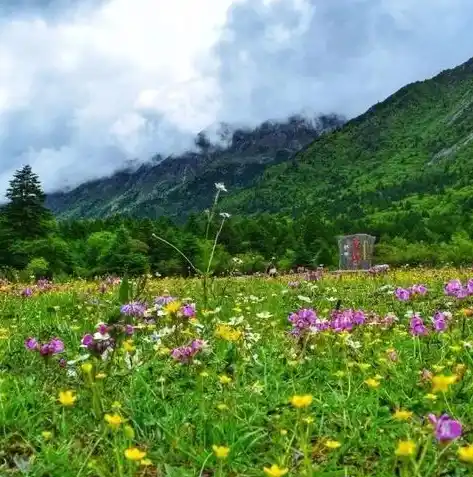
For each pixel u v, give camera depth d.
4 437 4.67
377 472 4.04
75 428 4.81
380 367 6.49
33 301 14.12
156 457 4.32
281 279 21.94
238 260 18.30
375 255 109.69
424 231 173.62
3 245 88.06
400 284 19.31
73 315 10.98
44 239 91.38
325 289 17.19
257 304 12.20
